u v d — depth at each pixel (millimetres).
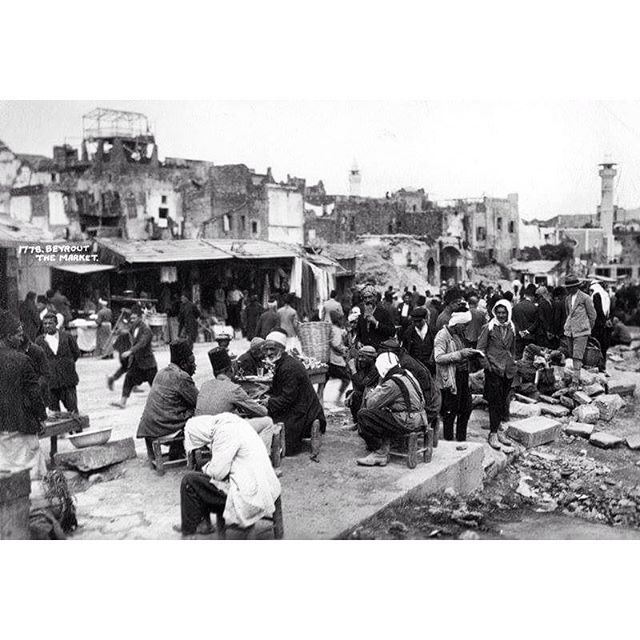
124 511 6805
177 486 7336
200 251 19688
